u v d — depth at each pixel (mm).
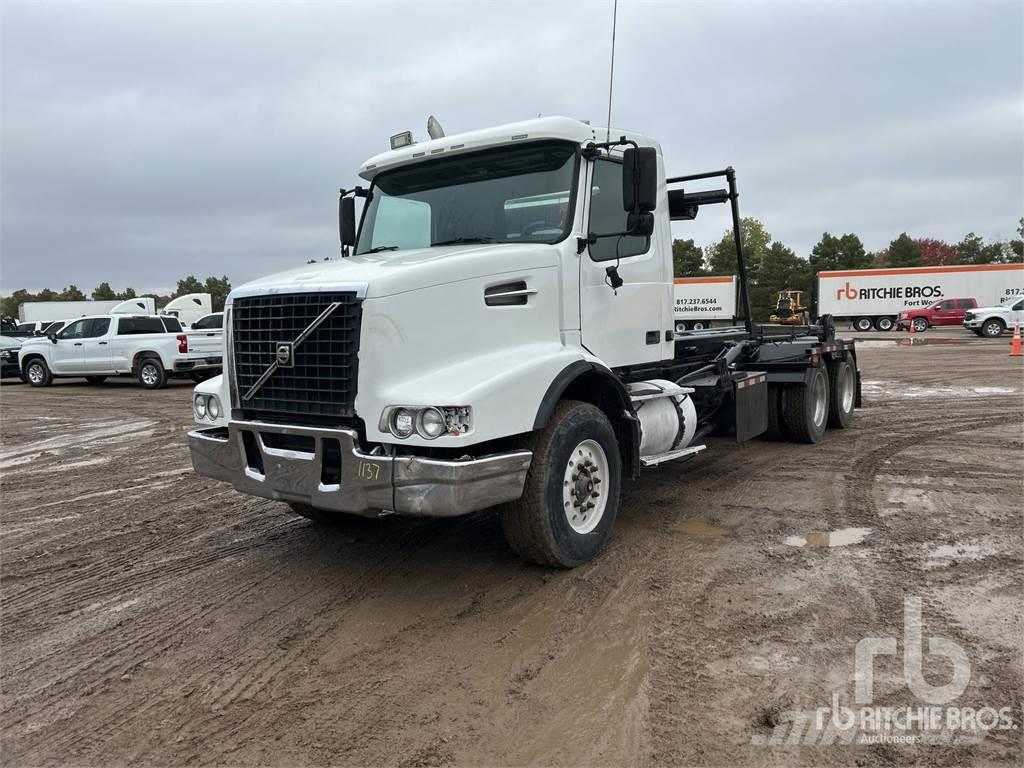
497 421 4156
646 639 3898
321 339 4320
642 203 4977
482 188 5594
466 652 3842
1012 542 5270
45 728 3283
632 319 5898
